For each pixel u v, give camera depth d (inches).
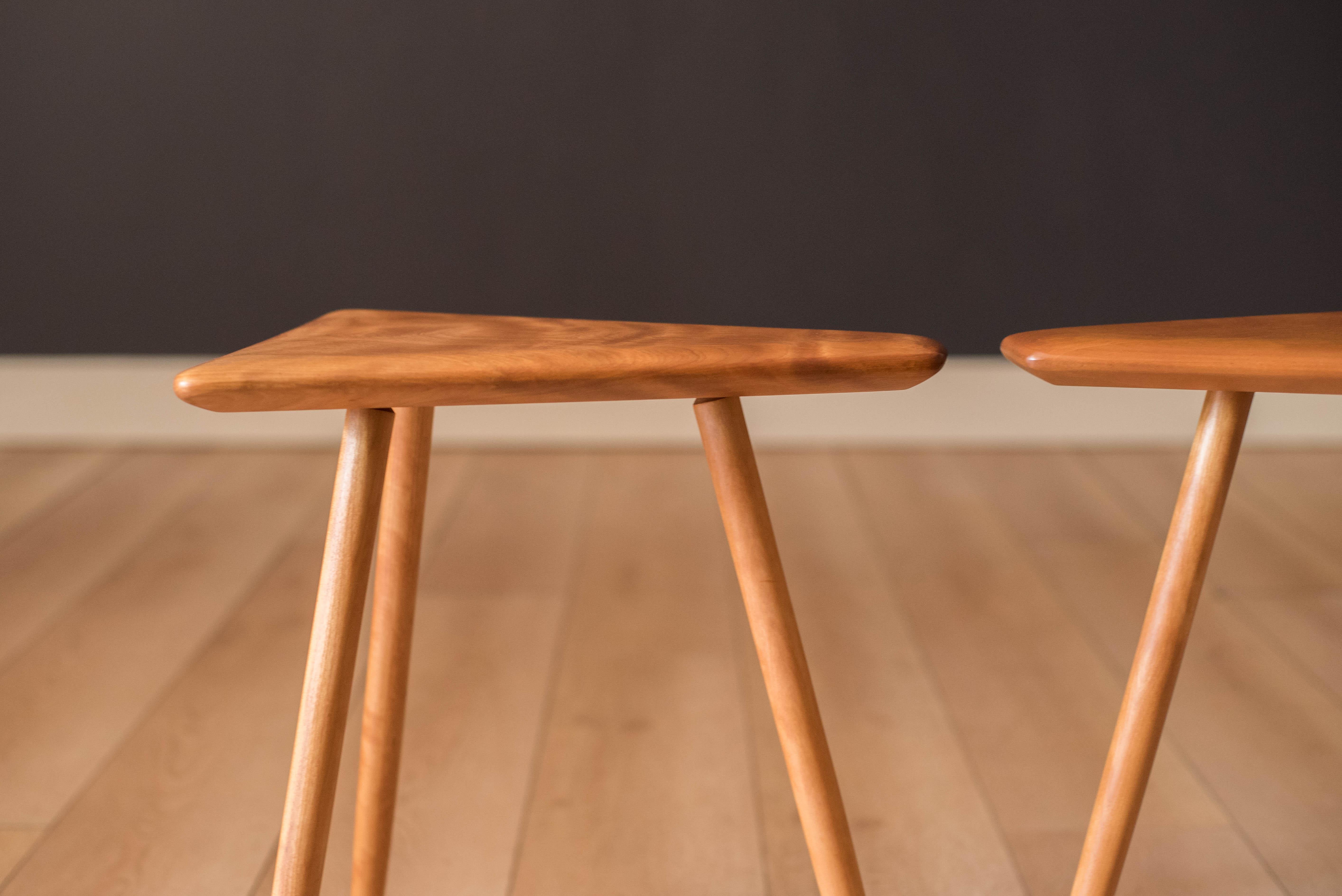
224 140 120.0
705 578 92.7
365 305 125.1
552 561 96.3
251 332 125.4
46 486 114.3
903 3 116.5
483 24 117.6
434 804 63.0
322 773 43.1
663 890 58.1
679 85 119.3
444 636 82.1
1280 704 71.7
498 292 125.1
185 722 70.1
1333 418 127.0
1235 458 46.5
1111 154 119.4
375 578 49.7
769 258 123.9
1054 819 61.8
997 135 119.7
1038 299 124.3
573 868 59.3
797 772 46.0
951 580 92.1
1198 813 62.2
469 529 103.8
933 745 67.6
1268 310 122.5
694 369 40.9
